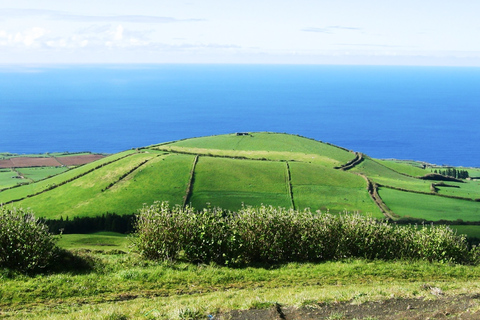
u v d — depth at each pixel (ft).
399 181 458.09
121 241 233.55
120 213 332.19
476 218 339.36
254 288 51.62
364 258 68.03
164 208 66.74
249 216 67.10
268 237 65.31
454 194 414.21
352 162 529.86
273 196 377.09
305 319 37.32
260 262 65.16
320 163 500.33
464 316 34.83
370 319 36.06
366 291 45.42
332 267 61.05
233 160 456.86
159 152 485.56
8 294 46.57
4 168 565.53
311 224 68.54
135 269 56.90
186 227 64.34
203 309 39.58
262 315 38.01
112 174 407.23
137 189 375.86
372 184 420.36
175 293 49.32
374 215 339.16
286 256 66.80
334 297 42.88
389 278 57.21
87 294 48.01
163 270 57.57
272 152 540.11
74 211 335.06
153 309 40.24
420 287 47.62
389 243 70.85
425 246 71.10
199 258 63.87
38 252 55.83
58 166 587.68
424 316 35.76
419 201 383.24
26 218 59.11
